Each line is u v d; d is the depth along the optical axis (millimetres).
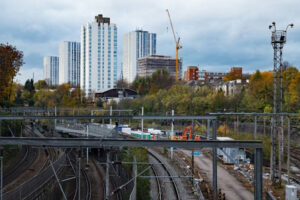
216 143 19516
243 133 69062
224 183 42719
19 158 57625
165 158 60312
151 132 82938
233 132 73875
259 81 90750
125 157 50188
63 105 116062
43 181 38906
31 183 34844
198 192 36750
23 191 32625
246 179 44438
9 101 78750
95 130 69375
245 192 38594
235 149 54750
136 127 97312
